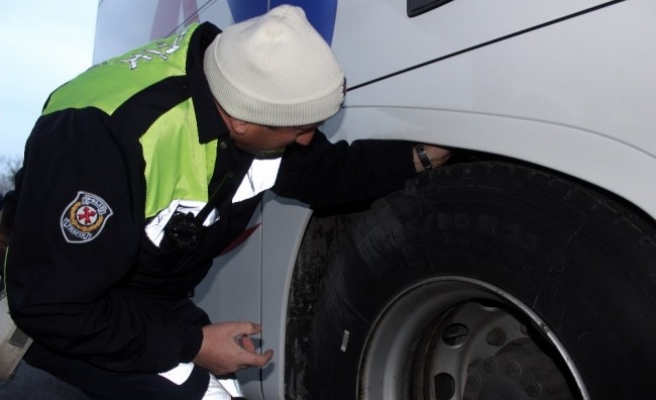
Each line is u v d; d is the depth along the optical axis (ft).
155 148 4.83
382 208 6.46
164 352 5.14
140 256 5.22
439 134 5.62
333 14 6.78
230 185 5.32
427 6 5.74
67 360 5.58
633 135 4.39
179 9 10.82
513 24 5.09
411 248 6.11
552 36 4.84
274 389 7.43
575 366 4.91
